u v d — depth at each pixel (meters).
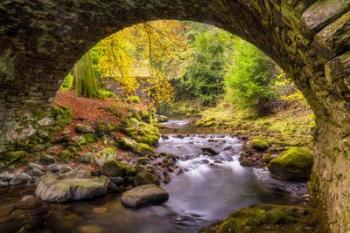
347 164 2.73
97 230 5.30
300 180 7.93
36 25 5.96
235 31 5.30
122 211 6.08
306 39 2.12
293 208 4.67
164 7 5.53
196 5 4.82
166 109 24.73
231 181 8.17
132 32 12.55
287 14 2.11
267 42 4.29
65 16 5.82
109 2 5.38
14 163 7.88
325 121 3.72
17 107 8.23
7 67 6.95
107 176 7.66
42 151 8.65
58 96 11.65
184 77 24.22
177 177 8.45
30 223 5.41
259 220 4.34
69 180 6.92
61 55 7.74
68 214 5.85
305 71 3.18
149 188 6.80
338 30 1.71
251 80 16.17
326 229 3.68
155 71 12.45
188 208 6.40
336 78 1.95
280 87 16.59
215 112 20.92
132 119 13.12
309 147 10.18
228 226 4.41
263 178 8.32
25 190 6.94
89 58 14.19
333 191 3.42
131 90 13.89
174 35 12.19
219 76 22.58
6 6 5.11
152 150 10.76
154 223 5.67
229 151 11.34
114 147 10.22
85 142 9.55
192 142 12.88
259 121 16.17
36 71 7.84
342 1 1.70
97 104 12.72
